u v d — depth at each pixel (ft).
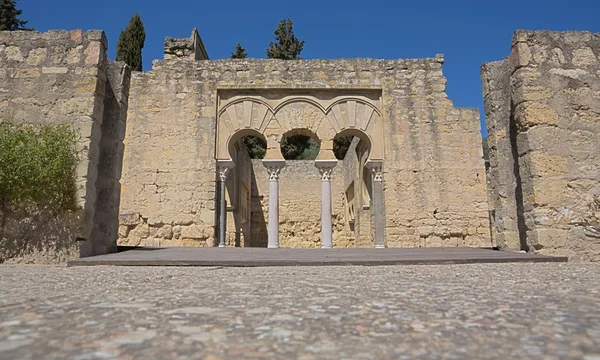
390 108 58.75
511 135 33.04
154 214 55.77
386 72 59.62
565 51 30.91
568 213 28.48
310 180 100.22
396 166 57.47
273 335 8.20
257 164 100.37
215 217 56.13
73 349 7.15
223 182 58.23
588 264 24.61
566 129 29.66
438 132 58.29
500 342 7.71
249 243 95.30
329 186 58.18
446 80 59.62
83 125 30.07
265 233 98.27
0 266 25.14
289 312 10.35
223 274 19.99
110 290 14.26
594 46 31.17
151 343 7.57
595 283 15.46
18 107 30.27
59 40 31.50
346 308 10.85
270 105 59.11
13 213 27.50
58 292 13.75
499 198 33.76
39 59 31.12
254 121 58.85
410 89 59.26
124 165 56.70
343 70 59.57
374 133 59.00
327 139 58.59
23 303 11.50
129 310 10.54
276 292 13.73
